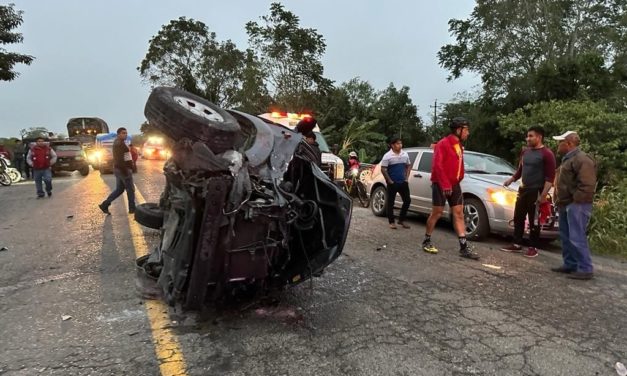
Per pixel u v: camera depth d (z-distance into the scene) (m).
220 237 3.28
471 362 3.08
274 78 29.88
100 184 15.55
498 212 6.87
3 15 21.11
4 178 16.23
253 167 3.53
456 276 5.09
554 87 19.20
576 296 4.52
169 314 3.75
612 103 18.80
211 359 3.03
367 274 5.05
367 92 46.09
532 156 6.11
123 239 6.50
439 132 39.47
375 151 23.38
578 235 5.15
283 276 3.94
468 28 29.23
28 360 2.98
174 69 51.47
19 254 5.71
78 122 32.47
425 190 8.27
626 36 24.75
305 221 3.76
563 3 26.05
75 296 4.16
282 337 3.38
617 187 8.79
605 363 3.12
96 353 3.09
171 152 3.34
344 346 3.26
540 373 2.96
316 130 12.31
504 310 4.07
